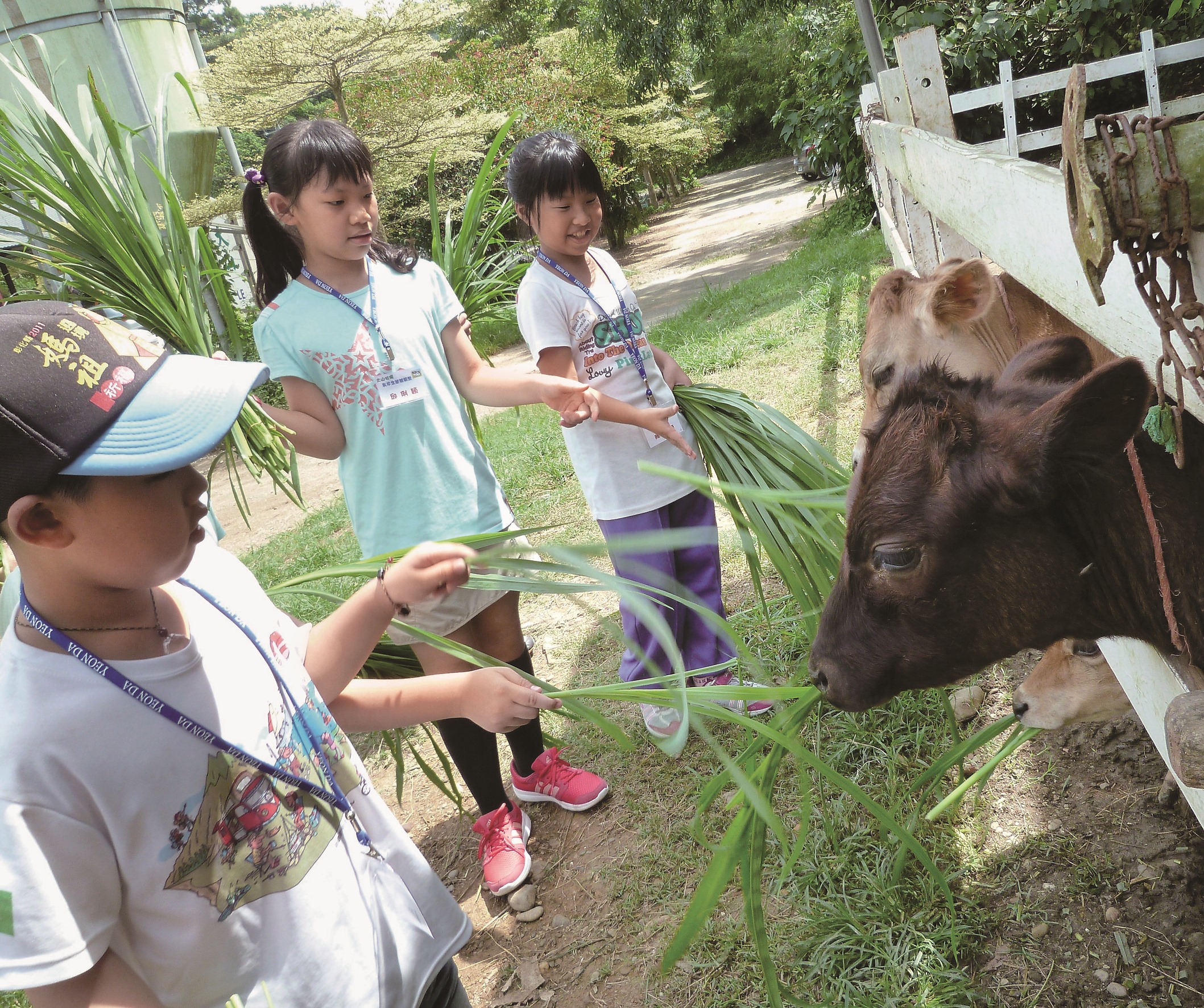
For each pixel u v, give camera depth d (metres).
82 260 3.80
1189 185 1.23
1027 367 2.02
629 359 3.22
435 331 2.93
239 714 1.45
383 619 1.70
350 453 2.84
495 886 3.07
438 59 18.77
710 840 3.02
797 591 2.77
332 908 1.52
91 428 1.20
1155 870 2.46
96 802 1.28
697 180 35.09
